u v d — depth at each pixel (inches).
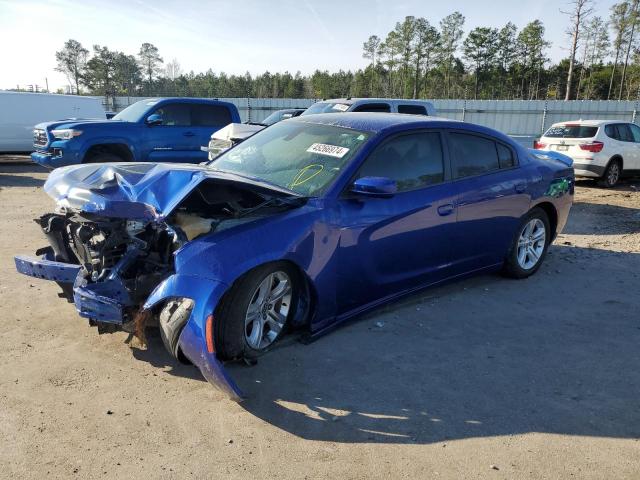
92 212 127.4
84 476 96.9
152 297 120.3
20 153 629.0
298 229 135.2
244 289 126.5
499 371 141.4
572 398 129.2
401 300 181.8
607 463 105.5
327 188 148.0
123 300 123.6
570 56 1715.1
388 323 169.9
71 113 658.8
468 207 183.2
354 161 154.1
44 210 342.0
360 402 123.9
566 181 230.1
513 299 197.0
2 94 606.2
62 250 149.3
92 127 414.0
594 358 150.9
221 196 142.2
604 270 237.6
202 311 114.9
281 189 141.6
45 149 421.1
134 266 131.8
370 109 424.5
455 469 102.2
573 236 308.0
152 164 154.6
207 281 117.4
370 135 162.6
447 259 182.1
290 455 104.7
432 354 149.6
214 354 114.0
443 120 185.9
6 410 115.7
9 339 148.7
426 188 170.9
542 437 113.3
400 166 165.5
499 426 116.6
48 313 167.2
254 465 101.5
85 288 126.0
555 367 144.7
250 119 1072.8
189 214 132.3
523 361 147.6
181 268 119.5
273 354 143.6
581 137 524.1
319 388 128.9
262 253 126.6
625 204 424.5
